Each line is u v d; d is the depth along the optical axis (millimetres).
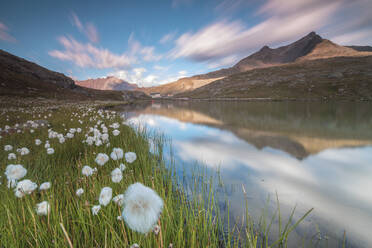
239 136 8500
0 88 37938
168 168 4531
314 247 1924
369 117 14852
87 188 2348
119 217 1460
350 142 7066
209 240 1911
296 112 20266
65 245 1477
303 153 5766
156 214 767
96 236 1677
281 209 2740
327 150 6051
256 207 2791
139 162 4090
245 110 25062
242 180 3824
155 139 7715
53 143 4977
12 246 1458
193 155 5695
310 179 3857
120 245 1489
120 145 5273
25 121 10242
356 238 2090
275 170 4391
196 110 28047
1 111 15258
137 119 16266
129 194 802
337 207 2773
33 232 1695
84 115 12898
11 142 5184
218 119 15594
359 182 3662
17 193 1637
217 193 3244
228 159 5281
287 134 8750
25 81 51312
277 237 2115
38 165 3404
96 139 4090
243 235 2176
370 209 2689
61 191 2455
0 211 1865
